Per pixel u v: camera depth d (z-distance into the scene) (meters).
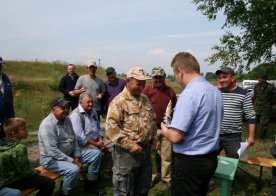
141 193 3.78
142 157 3.61
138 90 3.50
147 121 3.61
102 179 5.20
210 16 10.49
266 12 8.93
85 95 5.05
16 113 10.94
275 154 3.38
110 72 6.85
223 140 4.63
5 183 3.63
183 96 2.66
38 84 18.36
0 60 4.98
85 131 5.00
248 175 5.20
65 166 4.30
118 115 3.46
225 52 10.32
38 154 6.78
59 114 4.43
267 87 8.97
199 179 2.71
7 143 3.70
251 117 4.53
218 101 2.73
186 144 2.72
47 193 3.97
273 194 3.42
